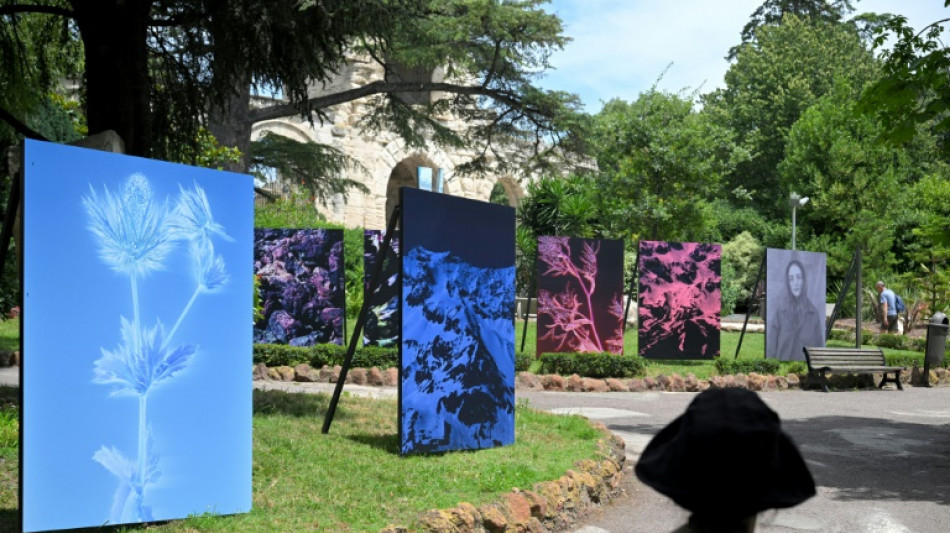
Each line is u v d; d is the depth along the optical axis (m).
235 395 6.75
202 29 12.30
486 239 9.77
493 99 25.78
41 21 14.76
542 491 7.54
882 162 45.59
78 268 5.95
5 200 18.64
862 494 9.17
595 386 16.95
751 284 44.06
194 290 6.55
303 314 17.84
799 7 67.69
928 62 10.61
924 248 40.94
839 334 30.75
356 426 10.16
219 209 6.76
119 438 6.10
